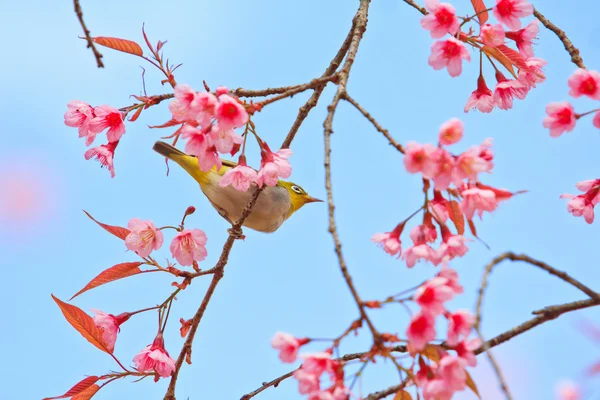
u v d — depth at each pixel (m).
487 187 7.32
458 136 6.87
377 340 6.16
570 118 7.77
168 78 9.01
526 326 7.22
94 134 8.95
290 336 6.50
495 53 8.91
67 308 8.92
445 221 7.66
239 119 7.37
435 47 7.91
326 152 6.67
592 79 7.85
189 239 9.04
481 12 8.34
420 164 6.86
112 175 9.00
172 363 8.87
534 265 6.37
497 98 9.38
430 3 7.95
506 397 5.28
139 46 8.91
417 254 7.20
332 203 6.32
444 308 6.10
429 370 6.31
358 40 8.63
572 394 5.81
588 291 6.50
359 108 7.16
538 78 9.22
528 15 8.55
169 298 9.19
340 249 6.06
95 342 8.95
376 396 6.89
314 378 6.16
